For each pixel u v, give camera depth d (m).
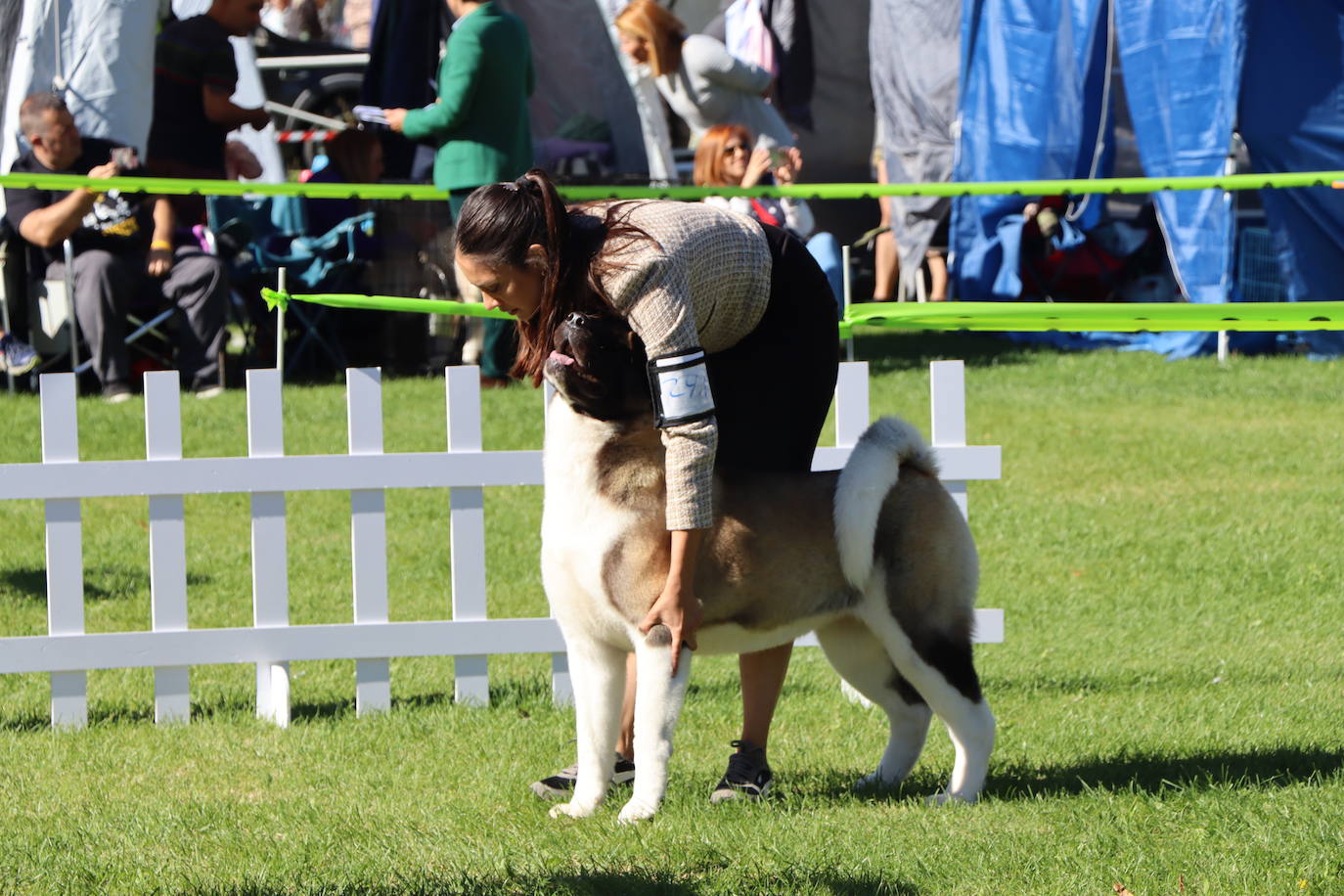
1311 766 6.81
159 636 8.04
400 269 18.44
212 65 17.19
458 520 8.25
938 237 23.69
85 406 15.62
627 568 5.84
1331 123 19.81
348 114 25.72
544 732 7.86
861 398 8.36
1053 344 22.78
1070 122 21.92
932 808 6.35
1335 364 20.27
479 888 5.45
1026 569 11.63
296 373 18.55
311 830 6.23
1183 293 20.80
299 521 13.05
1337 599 10.70
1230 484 14.23
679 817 6.18
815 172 26.84
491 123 15.40
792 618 6.19
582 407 5.78
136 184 11.46
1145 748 7.28
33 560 11.55
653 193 12.53
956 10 22.33
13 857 5.92
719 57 17.41
